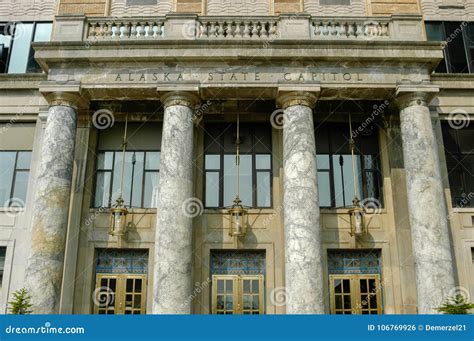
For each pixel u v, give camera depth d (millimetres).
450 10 21969
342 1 21812
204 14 21438
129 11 21641
